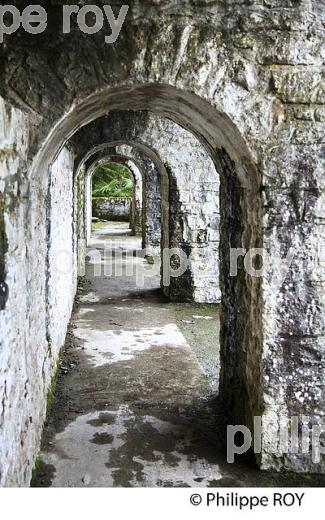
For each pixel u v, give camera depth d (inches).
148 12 112.0
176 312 276.4
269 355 121.0
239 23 114.4
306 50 115.8
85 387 171.2
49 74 110.7
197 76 114.3
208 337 231.1
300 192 118.5
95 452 129.0
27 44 110.0
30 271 110.6
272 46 115.3
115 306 288.7
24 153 103.3
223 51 114.6
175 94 121.4
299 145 117.8
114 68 112.0
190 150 280.8
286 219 119.1
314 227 119.5
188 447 132.4
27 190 107.0
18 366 95.3
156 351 209.9
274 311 120.5
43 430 138.0
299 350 121.2
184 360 198.8
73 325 248.7
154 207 470.9
